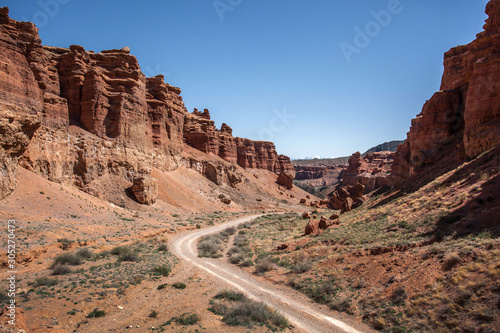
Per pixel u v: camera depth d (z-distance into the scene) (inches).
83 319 538.6
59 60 2070.6
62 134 1765.5
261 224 2277.3
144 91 2583.7
